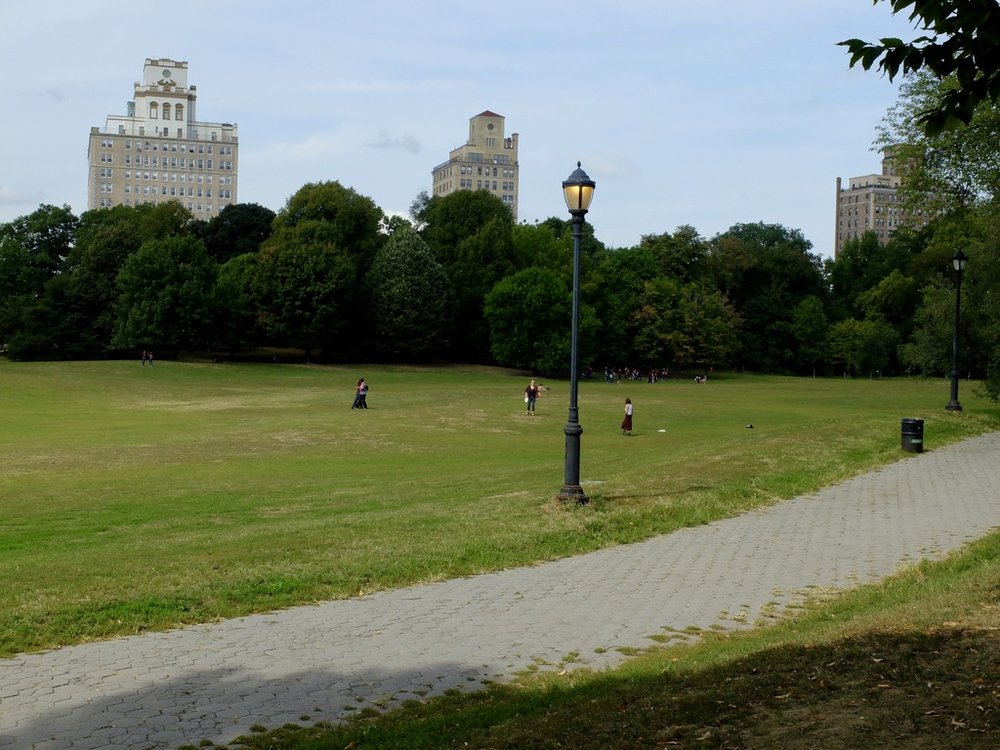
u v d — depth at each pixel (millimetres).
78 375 75688
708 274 129500
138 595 11500
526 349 102188
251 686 8812
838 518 18438
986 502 20359
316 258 97688
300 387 76562
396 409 53906
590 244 140250
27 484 25484
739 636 10719
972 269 44219
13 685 8727
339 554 14008
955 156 39062
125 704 8281
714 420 51000
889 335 123688
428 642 10367
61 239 117562
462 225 114250
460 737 7113
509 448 36469
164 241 94812
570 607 11977
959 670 7680
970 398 68375
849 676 7734
